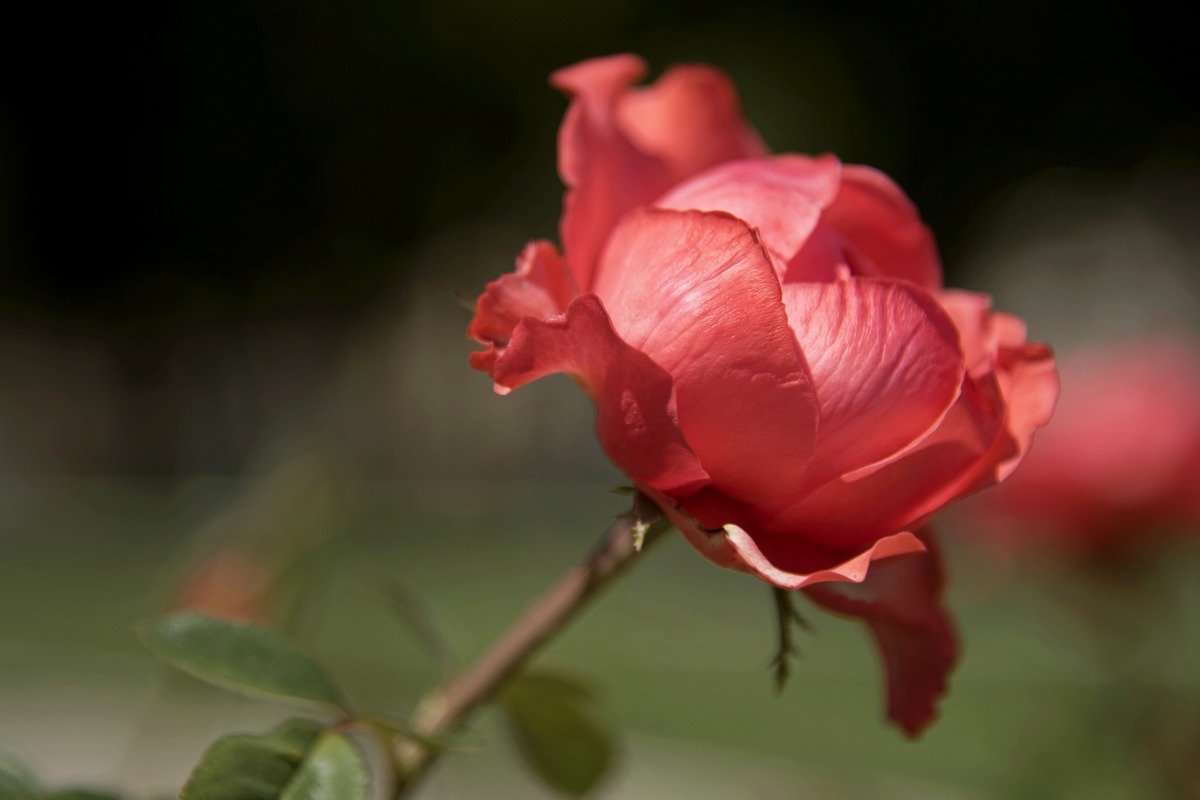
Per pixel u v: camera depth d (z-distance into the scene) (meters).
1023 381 0.52
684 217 0.50
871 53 4.99
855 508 0.50
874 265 0.54
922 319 0.50
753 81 4.83
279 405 6.54
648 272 0.50
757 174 0.52
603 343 0.49
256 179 5.62
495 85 5.25
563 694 0.55
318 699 0.51
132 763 0.95
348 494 0.81
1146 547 0.96
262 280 5.77
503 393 0.50
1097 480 0.95
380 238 5.56
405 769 0.53
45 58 5.73
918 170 5.10
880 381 0.50
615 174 0.55
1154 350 1.02
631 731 1.89
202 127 5.64
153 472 6.41
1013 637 2.41
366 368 6.41
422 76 5.31
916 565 0.52
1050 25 5.03
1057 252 6.39
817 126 4.80
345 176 5.48
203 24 5.58
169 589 0.80
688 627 2.75
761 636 2.67
